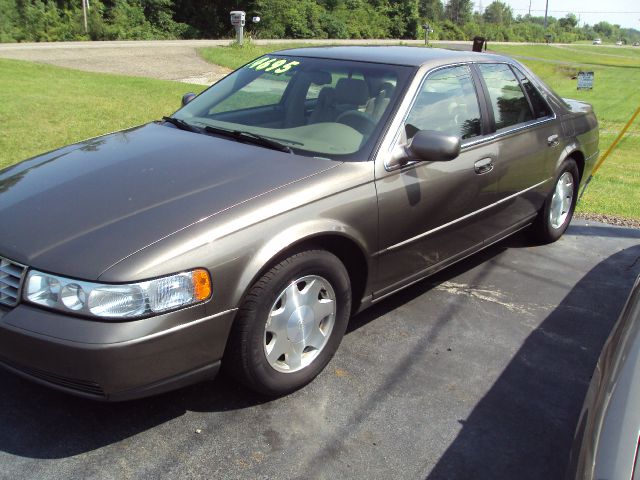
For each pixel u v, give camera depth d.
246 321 2.69
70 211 2.69
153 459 2.57
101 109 10.66
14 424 2.72
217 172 3.00
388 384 3.20
